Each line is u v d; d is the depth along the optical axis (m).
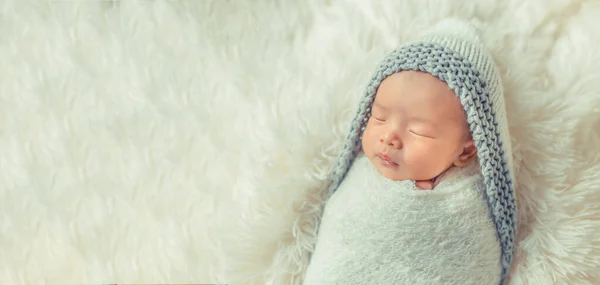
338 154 0.79
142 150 0.85
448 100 0.67
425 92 0.67
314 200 0.80
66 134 0.86
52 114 0.87
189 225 0.84
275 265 0.78
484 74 0.69
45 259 0.85
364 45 0.81
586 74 0.75
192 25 0.86
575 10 0.78
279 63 0.84
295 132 0.80
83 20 0.88
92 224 0.85
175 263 0.83
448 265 0.70
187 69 0.86
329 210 0.76
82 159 0.86
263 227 0.79
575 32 0.77
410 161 0.69
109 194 0.85
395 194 0.71
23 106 0.87
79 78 0.87
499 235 0.73
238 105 0.84
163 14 0.87
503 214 0.72
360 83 0.80
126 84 0.87
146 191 0.85
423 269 0.70
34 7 0.89
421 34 0.78
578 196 0.74
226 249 0.80
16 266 0.84
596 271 0.73
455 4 0.78
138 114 0.86
